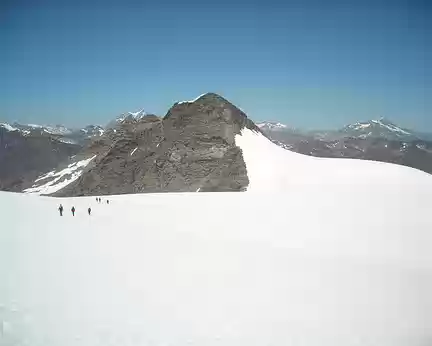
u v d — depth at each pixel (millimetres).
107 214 40188
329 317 16734
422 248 29453
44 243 23547
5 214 33156
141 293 17156
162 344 13547
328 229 35281
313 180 67000
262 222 38281
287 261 24172
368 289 20156
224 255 24578
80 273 18641
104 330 13891
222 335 14547
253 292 18531
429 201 50406
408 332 16156
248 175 72062
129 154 86688
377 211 44312
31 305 14758
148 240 27391
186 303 16688
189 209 46000
